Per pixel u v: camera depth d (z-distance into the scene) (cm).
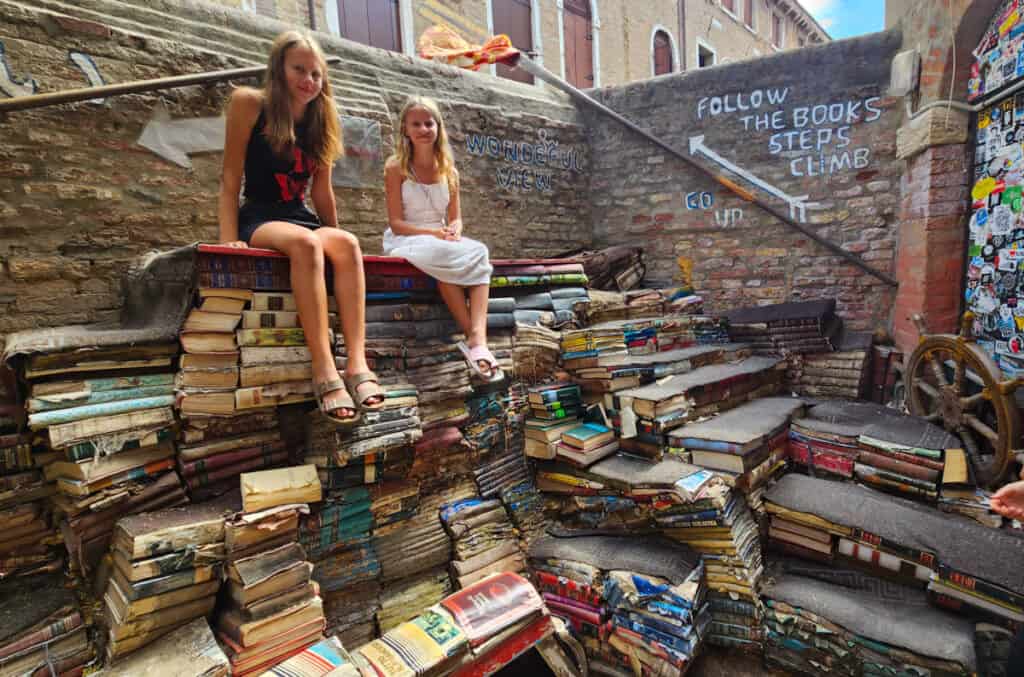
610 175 536
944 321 376
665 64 1180
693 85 495
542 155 498
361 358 195
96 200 266
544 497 277
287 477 178
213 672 141
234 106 198
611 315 346
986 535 208
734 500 236
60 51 259
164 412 176
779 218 472
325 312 188
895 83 407
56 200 255
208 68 305
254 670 156
